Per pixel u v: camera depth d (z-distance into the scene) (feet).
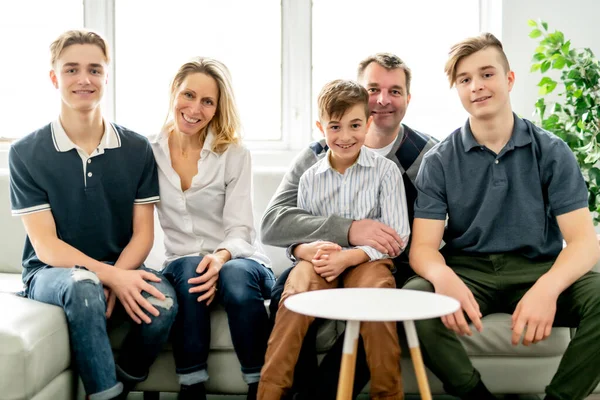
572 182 6.26
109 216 6.74
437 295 4.75
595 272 6.13
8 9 10.20
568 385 5.57
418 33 10.12
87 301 5.81
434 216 6.55
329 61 10.18
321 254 6.28
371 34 10.14
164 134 7.23
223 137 7.29
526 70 9.43
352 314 4.18
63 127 6.69
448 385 5.76
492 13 9.84
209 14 10.16
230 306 6.25
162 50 10.17
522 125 6.55
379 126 7.27
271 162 9.80
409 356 6.18
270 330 6.33
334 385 5.96
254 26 10.17
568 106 9.36
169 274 6.70
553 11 9.41
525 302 5.71
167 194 7.13
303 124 10.11
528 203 6.39
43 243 6.43
